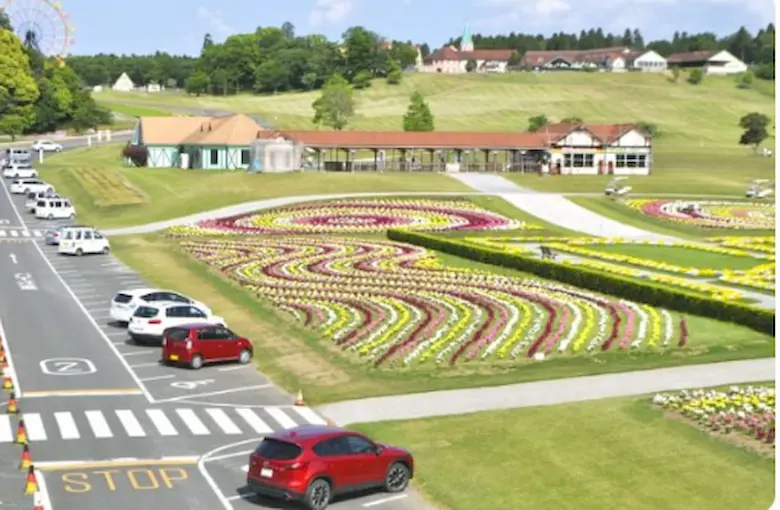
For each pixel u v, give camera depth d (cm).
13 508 3612
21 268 9156
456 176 15625
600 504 3644
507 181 15362
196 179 15225
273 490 3641
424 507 3728
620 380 5212
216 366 5869
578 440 4241
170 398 5144
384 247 10375
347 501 3775
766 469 3853
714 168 18800
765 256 9694
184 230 11356
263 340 6494
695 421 4412
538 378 5331
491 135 16788
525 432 4375
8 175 15550
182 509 3653
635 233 11600
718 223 12112
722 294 7519
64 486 3850
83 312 7306
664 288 7250
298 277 8550
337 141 16188
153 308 6322
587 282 8019
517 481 3878
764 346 5959
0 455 4197
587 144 16700
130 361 5909
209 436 4519
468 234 11275
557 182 15438
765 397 4719
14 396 5056
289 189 13912
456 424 4550
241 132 16700
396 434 4472
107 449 4306
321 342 6353
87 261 9631
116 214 12725
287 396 5225
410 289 8019
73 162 17638
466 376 5459
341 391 5250
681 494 3694
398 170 16375
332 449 3706
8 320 6950
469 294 7750
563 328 6469
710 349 5925
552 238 10956
